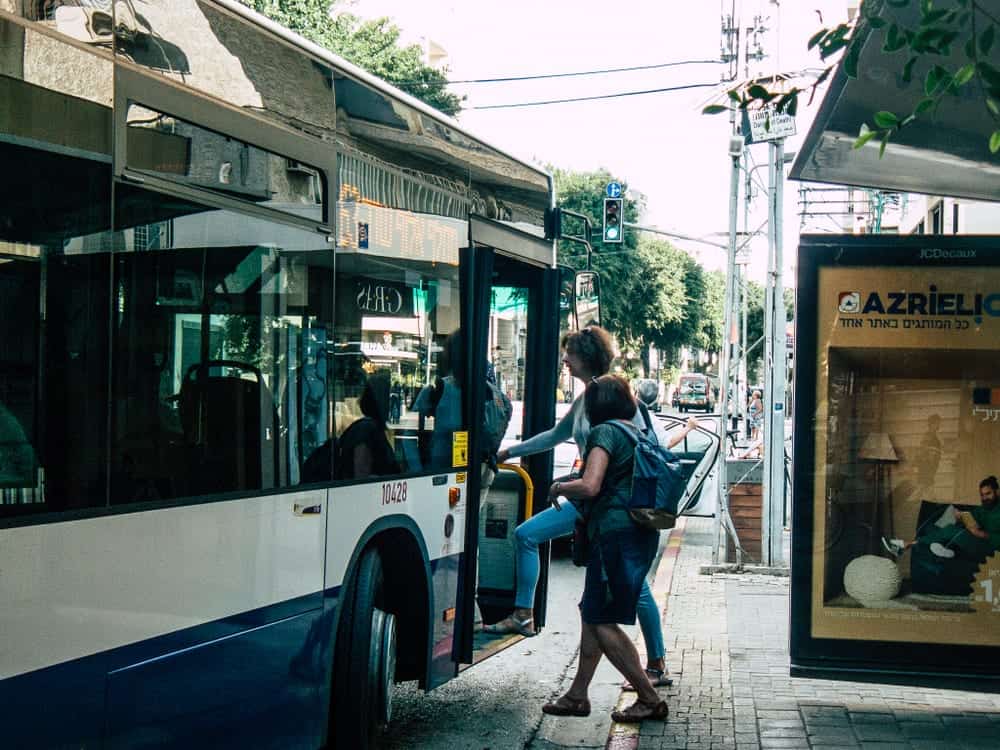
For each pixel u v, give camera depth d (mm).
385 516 5520
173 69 3918
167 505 3822
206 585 4051
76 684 3404
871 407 6387
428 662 6004
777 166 11695
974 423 6328
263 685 4453
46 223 3338
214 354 4117
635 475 6043
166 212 3854
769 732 6066
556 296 8062
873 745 5809
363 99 5355
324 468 4934
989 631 6285
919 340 6367
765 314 12023
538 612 7605
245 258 4328
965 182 7762
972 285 6332
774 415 11930
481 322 6562
